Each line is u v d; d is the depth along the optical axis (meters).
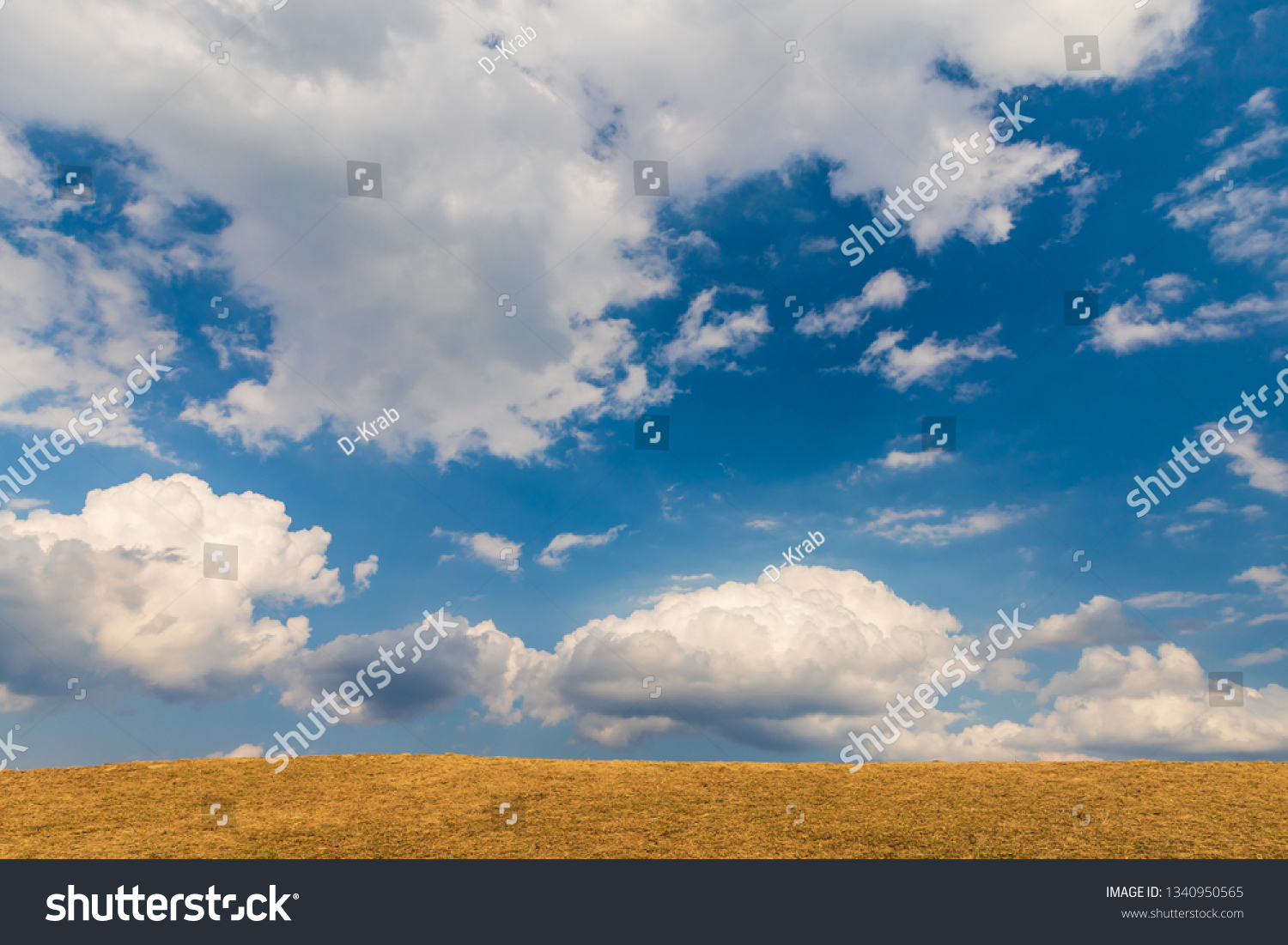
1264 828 15.24
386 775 19.73
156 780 19.14
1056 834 15.20
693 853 14.71
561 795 18.12
